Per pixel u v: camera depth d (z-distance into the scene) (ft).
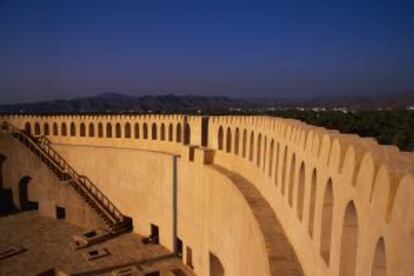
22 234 107.96
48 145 131.44
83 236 104.22
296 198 42.65
